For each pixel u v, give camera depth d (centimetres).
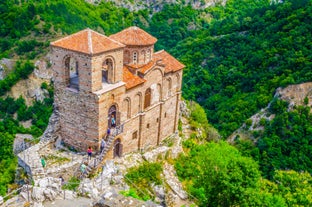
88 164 4212
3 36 13788
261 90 8431
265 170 6681
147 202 2788
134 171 4472
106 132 4403
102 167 4253
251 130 7675
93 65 4041
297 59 8312
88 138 4375
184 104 6700
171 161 5206
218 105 9250
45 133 4653
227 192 3278
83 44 4091
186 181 5019
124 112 4597
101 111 4222
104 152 4291
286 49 9044
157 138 5406
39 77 11788
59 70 4362
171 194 4481
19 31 13700
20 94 11262
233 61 10788
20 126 10006
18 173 4300
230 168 3534
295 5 10788
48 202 3353
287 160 6688
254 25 11588
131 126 4753
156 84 5059
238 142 7481
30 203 3272
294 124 7181
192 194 4538
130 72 4734
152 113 5134
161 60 5141
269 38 10294
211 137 6656
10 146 8631
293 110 7394
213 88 10256
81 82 4191
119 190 3909
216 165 4547
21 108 10594
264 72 9088
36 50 12888
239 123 8106
